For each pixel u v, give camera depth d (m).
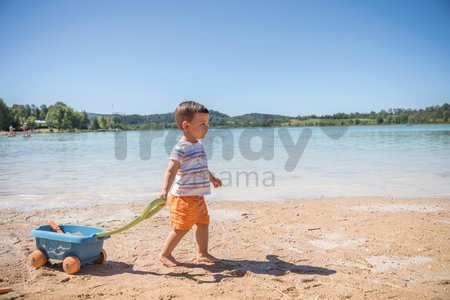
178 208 3.62
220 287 3.07
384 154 15.45
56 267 3.61
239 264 3.66
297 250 4.06
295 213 5.74
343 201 6.62
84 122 102.94
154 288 3.05
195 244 4.34
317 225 5.04
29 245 4.21
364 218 5.37
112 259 3.81
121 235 4.63
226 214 5.72
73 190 7.85
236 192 7.63
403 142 23.45
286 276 3.33
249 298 2.86
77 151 20.77
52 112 98.62
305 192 7.59
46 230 3.85
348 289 3.03
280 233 4.70
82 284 3.15
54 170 11.37
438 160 12.94
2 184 8.65
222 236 4.59
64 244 3.52
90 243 3.55
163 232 4.78
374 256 3.84
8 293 2.94
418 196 7.05
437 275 3.34
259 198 7.01
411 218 5.32
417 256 3.83
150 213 3.52
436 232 4.62
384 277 3.29
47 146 27.23
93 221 5.26
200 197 3.72
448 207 6.07
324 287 3.08
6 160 15.23
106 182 8.89
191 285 3.12
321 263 3.67
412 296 2.90
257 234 4.67
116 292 2.97
